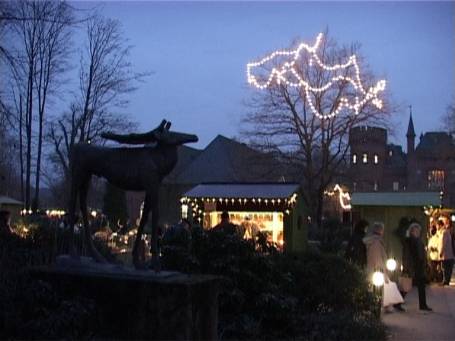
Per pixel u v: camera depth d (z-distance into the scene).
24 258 8.29
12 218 22.70
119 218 35.31
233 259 8.41
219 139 59.25
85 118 31.94
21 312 6.41
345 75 32.22
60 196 36.88
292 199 17.27
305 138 31.44
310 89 30.81
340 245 19.84
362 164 55.31
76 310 6.34
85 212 7.40
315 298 9.91
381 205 18.23
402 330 9.47
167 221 54.16
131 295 6.44
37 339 6.15
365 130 32.62
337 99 31.55
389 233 17.95
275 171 32.47
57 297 6.64
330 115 30.86
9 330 6.20
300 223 18.09
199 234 8.75
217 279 6.86
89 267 7.01
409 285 13.33
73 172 7.29
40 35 27.17
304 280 9.94
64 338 6.16
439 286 15.92
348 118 31.70
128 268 6.84
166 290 6.29
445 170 81.94
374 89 30.39
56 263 7.28
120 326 6.44
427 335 9.05
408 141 84.94
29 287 6.60
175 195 55.78
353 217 18.75
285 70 31.62
